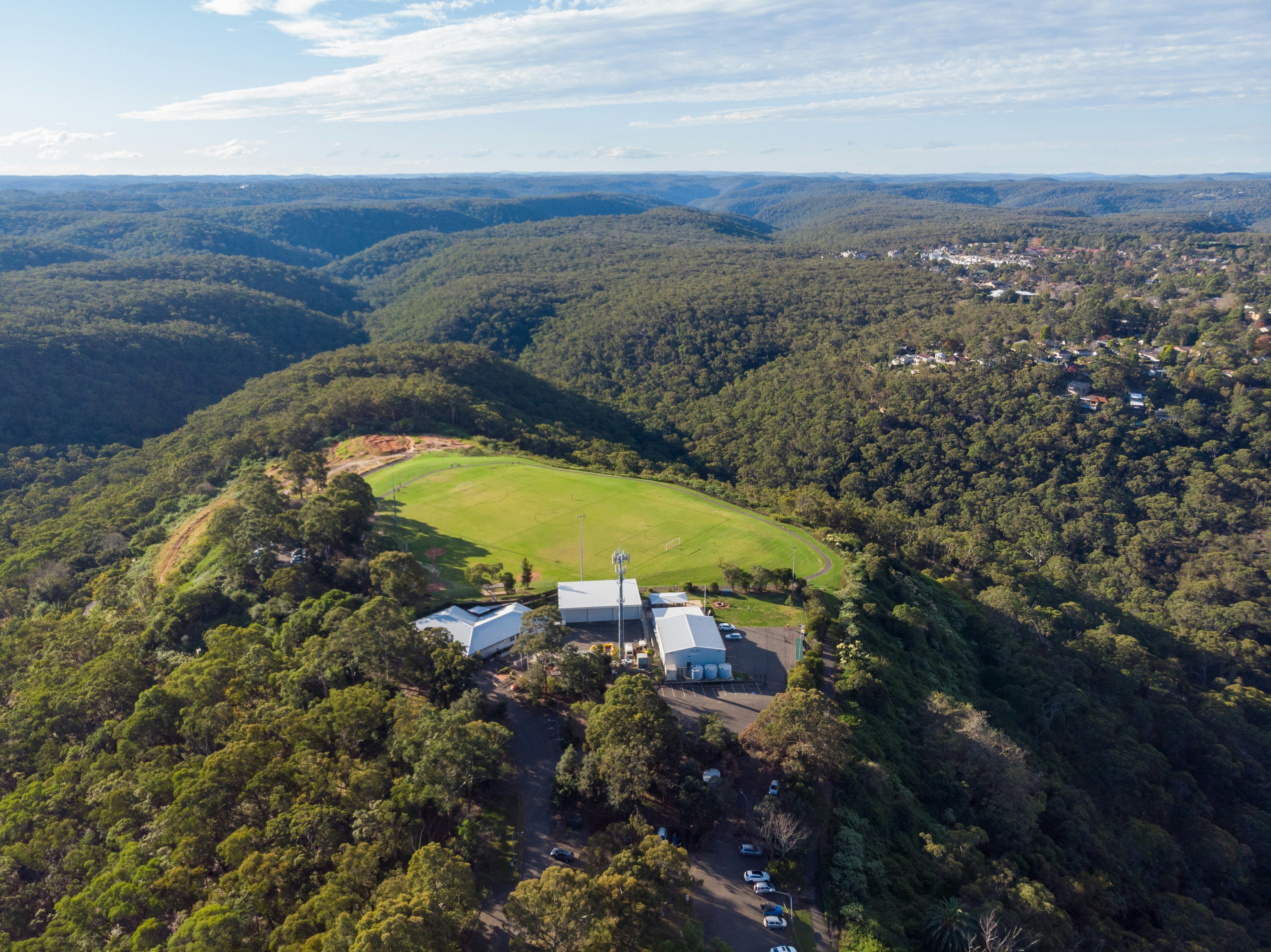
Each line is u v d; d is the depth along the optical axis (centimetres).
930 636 10538
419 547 12162
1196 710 12006
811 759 6291
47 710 8144
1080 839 7675
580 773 6338
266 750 6300
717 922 5325
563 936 4566
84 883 5709
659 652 8850
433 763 5881
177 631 9450
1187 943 6988
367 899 4988
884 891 5641
